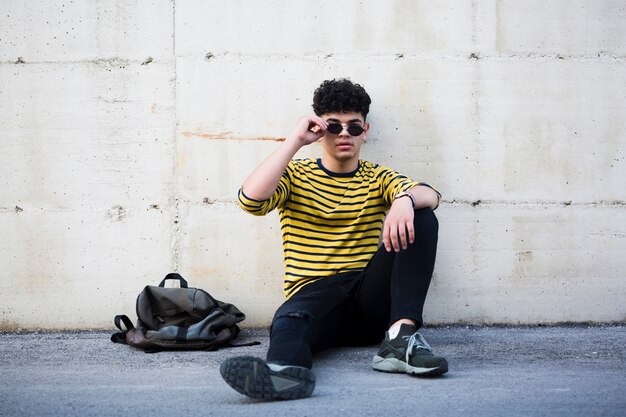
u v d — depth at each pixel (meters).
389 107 3.61
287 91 3.60
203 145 3.59
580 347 3.12
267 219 3.60
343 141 3.04
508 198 3.62
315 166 3.14
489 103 3.62
